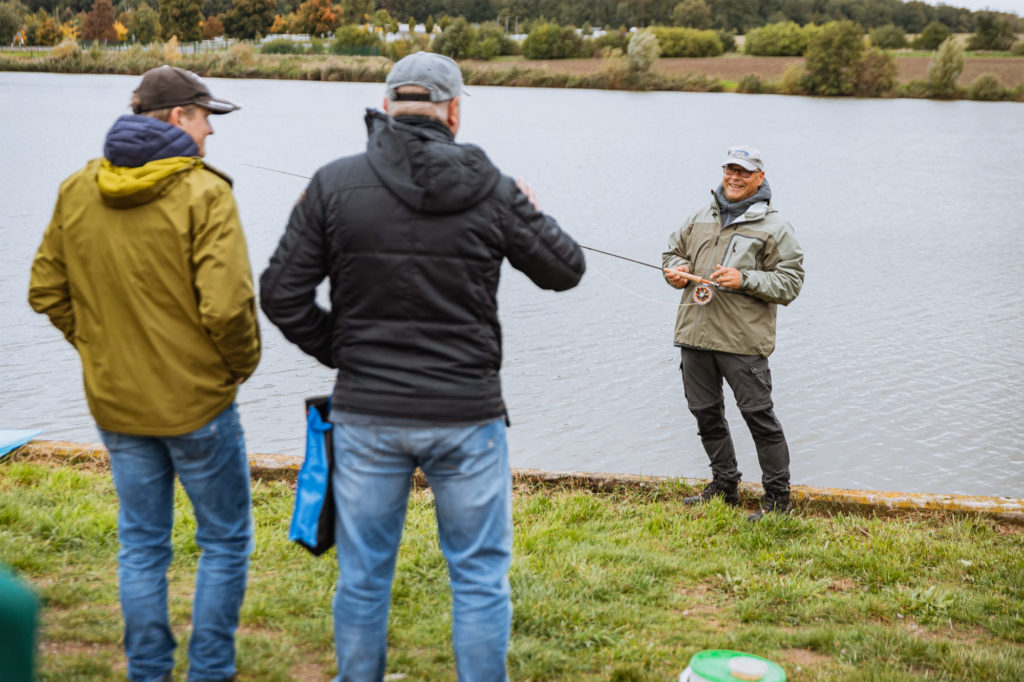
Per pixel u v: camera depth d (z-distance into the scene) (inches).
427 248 99.9
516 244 103.6
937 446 371.6
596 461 346.6
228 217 108.1
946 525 201.3
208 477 113.5
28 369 414.3
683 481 219.0
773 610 158.9
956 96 3329.2
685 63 4062.5
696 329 201.6
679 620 153.9
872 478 345.7
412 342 100.9
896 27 4751.5
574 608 151.8
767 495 204.7
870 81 3353.8
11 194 875.4
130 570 114.8
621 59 3528.5
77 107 1925.4
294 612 147.5
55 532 169.2
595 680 133.7
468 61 4057.6
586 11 5467.5
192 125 115.3
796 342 502.9
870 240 838.5
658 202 979.3
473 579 104.8
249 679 127.7
